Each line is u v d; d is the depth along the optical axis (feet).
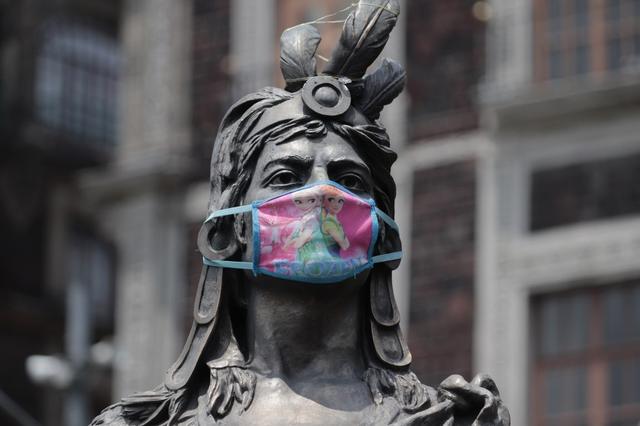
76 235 83.87
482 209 50.60
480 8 51.72
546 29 51.11
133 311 54.90
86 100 85.71
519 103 50.06
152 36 56.80
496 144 50.78
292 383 12.50
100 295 83.82
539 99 49.93
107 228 56.34
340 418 12.30
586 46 50.72
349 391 12.48
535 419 48.75
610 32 50.57
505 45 51.29
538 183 50.21
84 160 84.84
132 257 55.52
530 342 49.29
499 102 50.39
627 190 49.19
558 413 48.70
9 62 84.33
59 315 81.97
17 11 84.74
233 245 12.71
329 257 12.44
